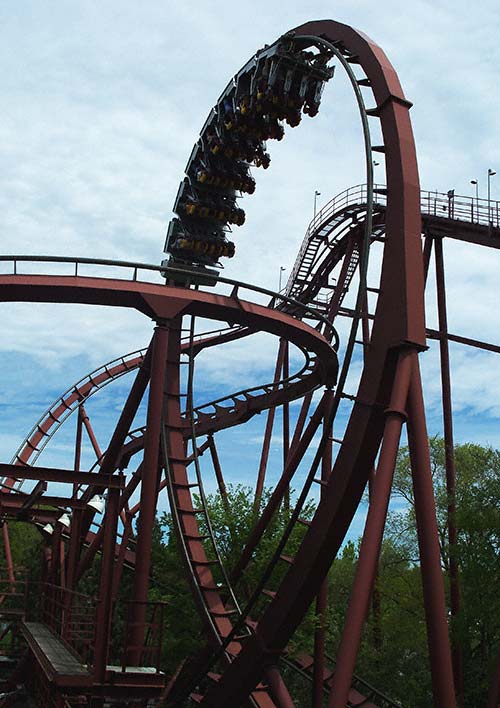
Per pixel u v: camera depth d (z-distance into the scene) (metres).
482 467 31.55
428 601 15.95
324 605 25.70
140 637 21.27
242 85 27.59
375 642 32.31
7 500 26.47
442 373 30.44
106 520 17.22
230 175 29.36
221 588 28.16
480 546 27.91
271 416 36.03
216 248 30.17
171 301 22.95
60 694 18.09
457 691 26.77
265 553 29.98
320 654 25.31
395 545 36.16
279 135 27.52
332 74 25.38
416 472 16.98
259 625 19.19
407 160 18.97
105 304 23.06
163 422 26.91
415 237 18.38
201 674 23.89
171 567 31.94
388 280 18.31
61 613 23.52
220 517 31.22
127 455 34.25
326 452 27.58
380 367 17.91
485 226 29.66
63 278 21.89
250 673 19.30
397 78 20.20
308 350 26.66
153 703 21.78
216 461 33.59
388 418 17.06
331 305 34.22
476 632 29.70
